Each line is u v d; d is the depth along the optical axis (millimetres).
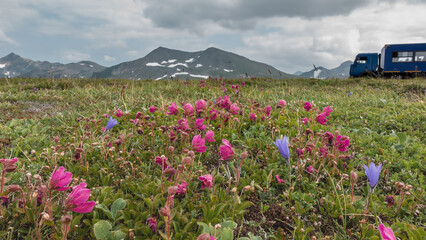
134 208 2242
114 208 2119
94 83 13242
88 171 2877
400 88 11641
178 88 10398
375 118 5676
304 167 3184
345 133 4520
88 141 3744
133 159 3227
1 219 1975
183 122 3311
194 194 2506
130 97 7637
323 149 3047
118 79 15523
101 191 2316
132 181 2727
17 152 3287
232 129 4340
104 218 2154
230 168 3229
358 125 5363
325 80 16062
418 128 5059
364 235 2072
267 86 13844
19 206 2137
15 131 4352
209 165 3381
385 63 27391
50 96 8367
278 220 2395
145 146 3672
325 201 2494
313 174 2852
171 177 2592
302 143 3689
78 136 4098
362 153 3826
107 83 13477
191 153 2240
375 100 7699
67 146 3350
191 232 1999
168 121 4953
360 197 2326
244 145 3826
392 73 27219
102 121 5070
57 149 2850
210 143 3889
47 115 6047
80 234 1994
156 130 4180
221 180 2889
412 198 2645
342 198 2486
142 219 2086
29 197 2043
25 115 6047
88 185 2652
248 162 3291
